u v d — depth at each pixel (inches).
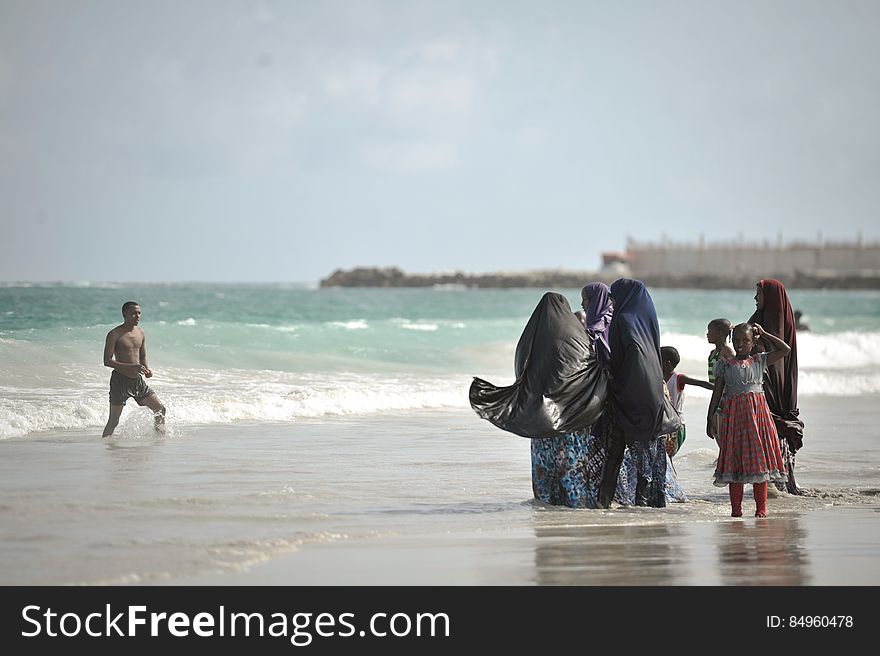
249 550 803.4
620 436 1047.0
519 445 1520.7
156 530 867.4
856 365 3661.4
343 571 757.3
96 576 725.3
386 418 1829.5
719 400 1053.2
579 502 1038.4
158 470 1189.1
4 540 815.1
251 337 2910.9
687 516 1018.7
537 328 1034.1
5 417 1523.1
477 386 1023.0
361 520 944.3
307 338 3065.9
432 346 3275.1
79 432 1519.4
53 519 898.7
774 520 1003.9
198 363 2428.6
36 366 2081.7
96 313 3417.8
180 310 4411.9
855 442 1651.1
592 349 1043.3
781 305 1175.6
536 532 908.0
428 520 951.6
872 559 824.9
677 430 1072.2
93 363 2185.0
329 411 1868.8
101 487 1062.4
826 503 1118.4
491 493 1116.5
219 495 1041.5
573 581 746.8
